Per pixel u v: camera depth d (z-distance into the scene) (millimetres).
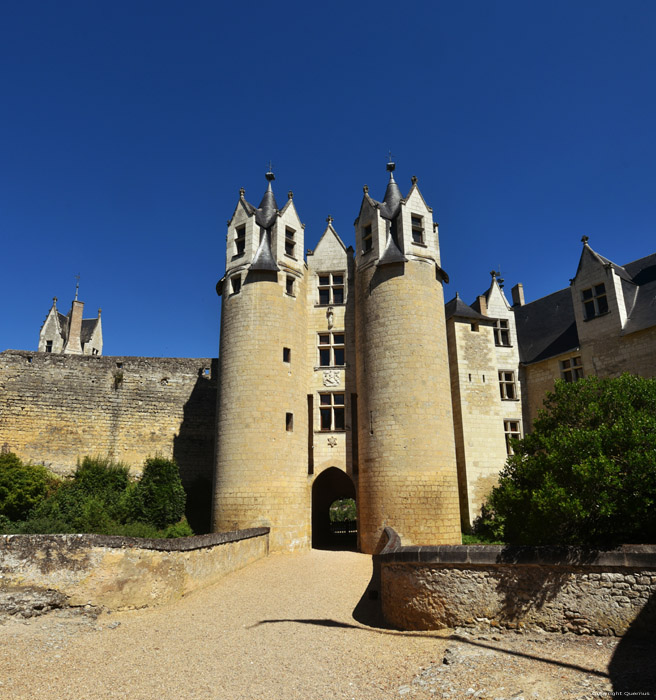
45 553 11703
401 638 9547
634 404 12422
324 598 12828
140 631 10438
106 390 27812
